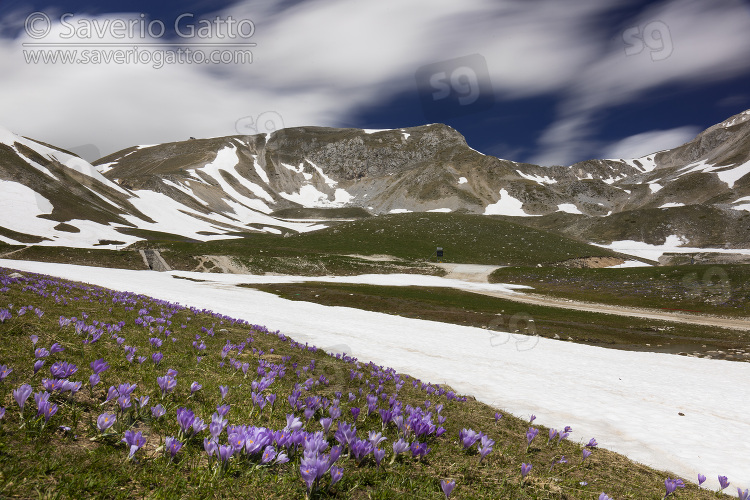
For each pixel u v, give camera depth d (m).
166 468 3.33
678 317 54.56
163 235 139.88
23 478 2.80
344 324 33.28
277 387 7.61
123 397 3.99
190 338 11.63
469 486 4.42
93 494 2.82
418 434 5.15
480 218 185.25
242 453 3.63
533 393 17.03
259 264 93.56
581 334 39.91
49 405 3.60
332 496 3.40
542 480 5.27
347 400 7.78
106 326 10.08
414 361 21.39
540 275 97.50
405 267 109.06
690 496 6.60
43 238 101.19
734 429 14.45
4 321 7.59
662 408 16.77
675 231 193.62
